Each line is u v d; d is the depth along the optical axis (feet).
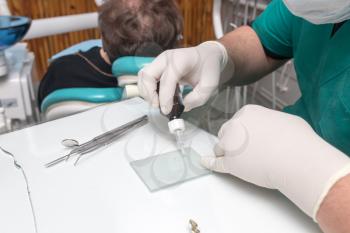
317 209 1.27
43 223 1.33
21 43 3.14
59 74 2.35
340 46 1.71
